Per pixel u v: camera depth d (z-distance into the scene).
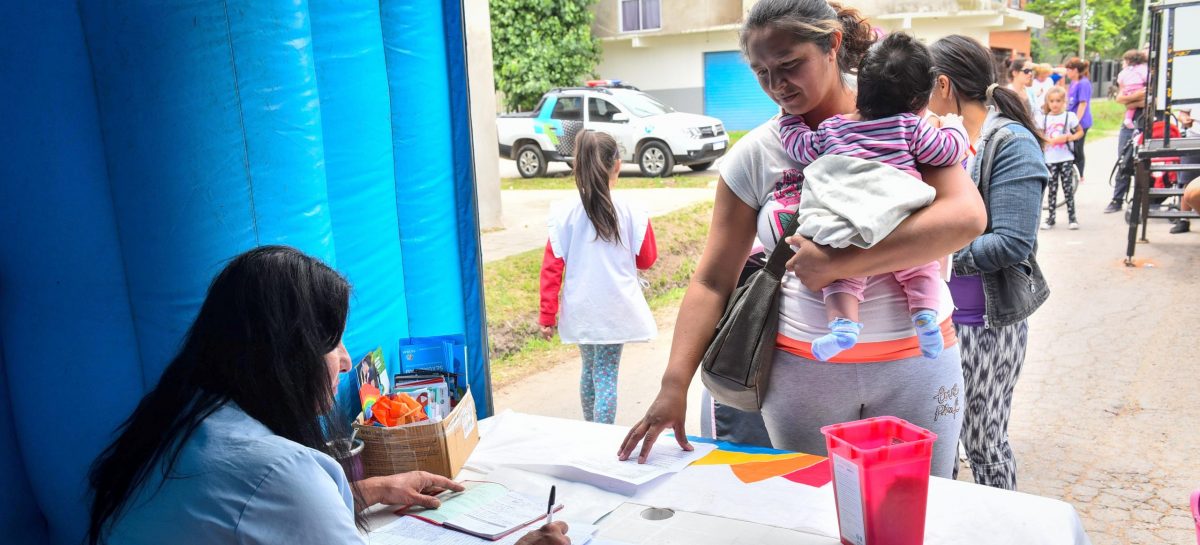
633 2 21.61
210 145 2.29
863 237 2.04
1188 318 6.70
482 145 9.90
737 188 2.43
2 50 2.25
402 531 2.10
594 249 4.48
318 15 2.80
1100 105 33.19
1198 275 7.93
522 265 8.15
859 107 2.25
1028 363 5.92
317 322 1.68
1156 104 9.30
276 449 1.58
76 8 2.25
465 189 3.52
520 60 18.81
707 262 2.52
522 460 2.50
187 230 2.30
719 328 2.45
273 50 2.38
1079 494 4.03
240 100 2.32
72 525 2.50
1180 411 4.97
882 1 19.73
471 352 3.65
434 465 2.38
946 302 2.38
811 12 2.17
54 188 2.31
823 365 2.30
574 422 2.79
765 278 2.35
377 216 3.11
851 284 2.20
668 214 10.52
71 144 2.29
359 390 2.62
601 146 4.40
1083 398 5.25
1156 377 5.54
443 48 3.37
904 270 2.23
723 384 2.39
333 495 1.61
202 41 2.25
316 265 1.72
